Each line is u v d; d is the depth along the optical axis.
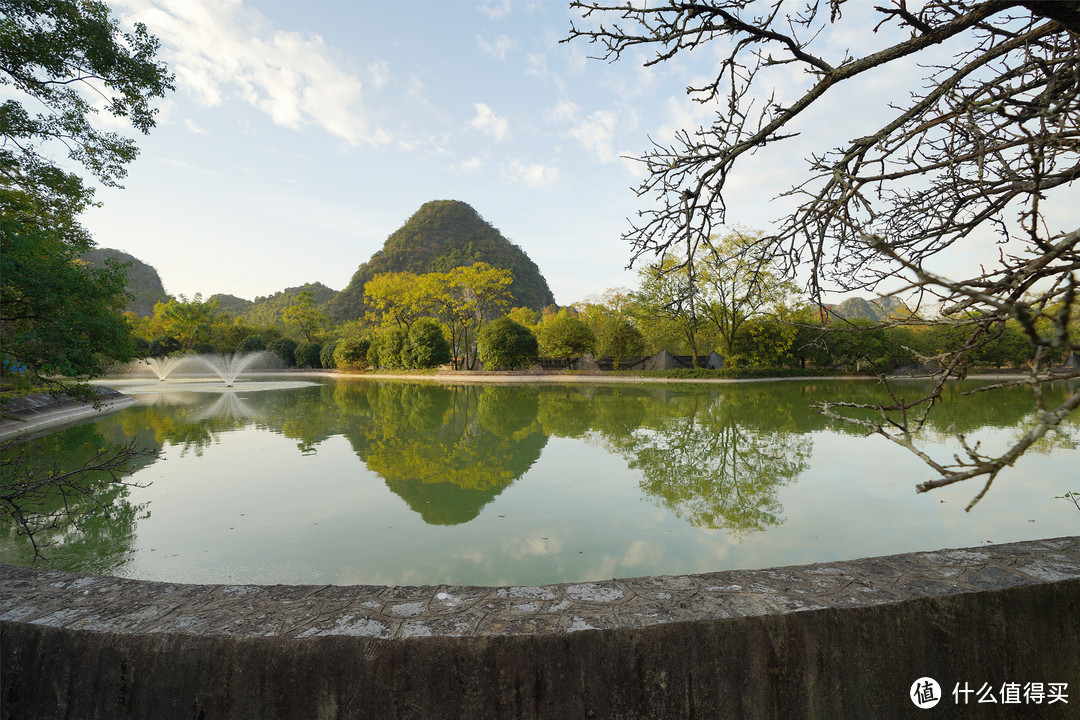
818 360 33.34
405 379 39.06
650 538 5.41
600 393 23.58
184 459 9.45
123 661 2.08
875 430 1.49
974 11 1.94
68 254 9.86
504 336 37.81
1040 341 1.11
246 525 5.91
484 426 13.50
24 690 2.12
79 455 9.62
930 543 5.18
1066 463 8.41
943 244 2.56
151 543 5.37
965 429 11.68
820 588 2.35
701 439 11.09
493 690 1.99
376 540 5.43
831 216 2.10
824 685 2.12
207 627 2.12
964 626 2.24
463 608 2.24
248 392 25.84
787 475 7.97
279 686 2.01
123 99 9.67
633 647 2.04
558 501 6.75
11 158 9.66
